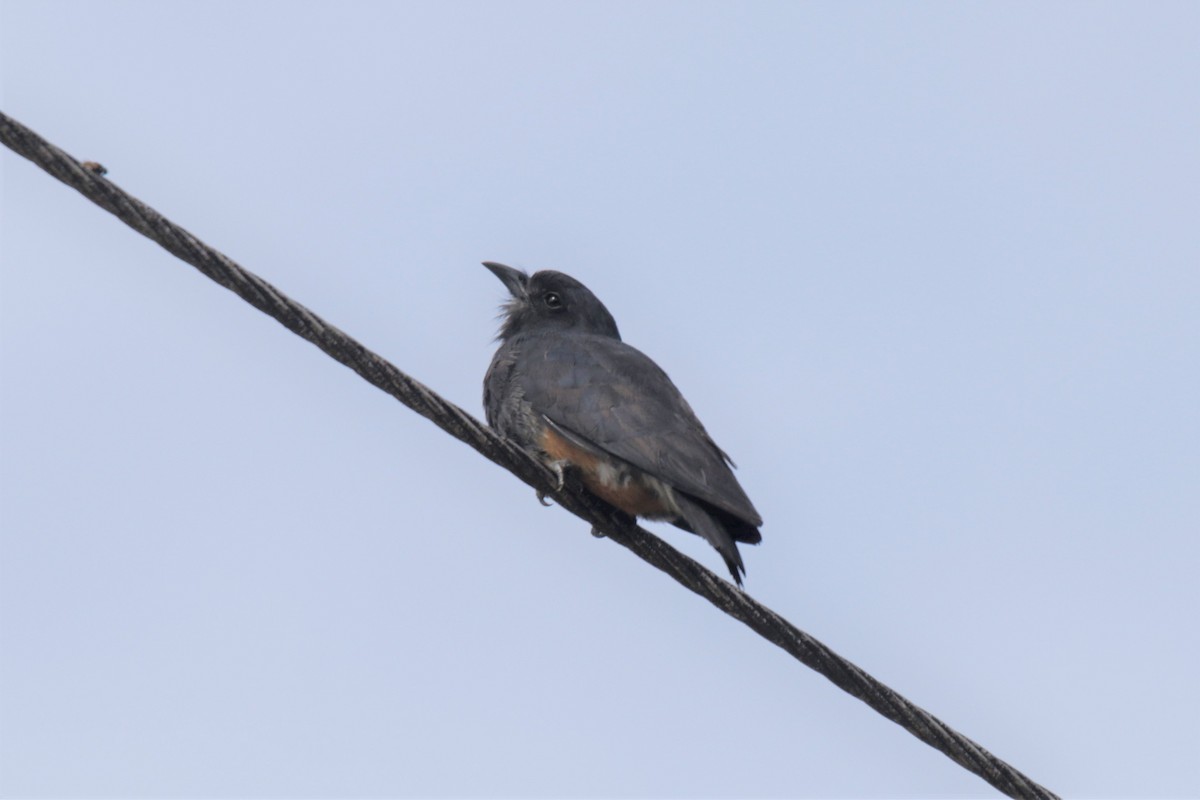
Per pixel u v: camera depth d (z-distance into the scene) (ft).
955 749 40.45
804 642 40.22
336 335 36.37
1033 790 40.98
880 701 40.19
